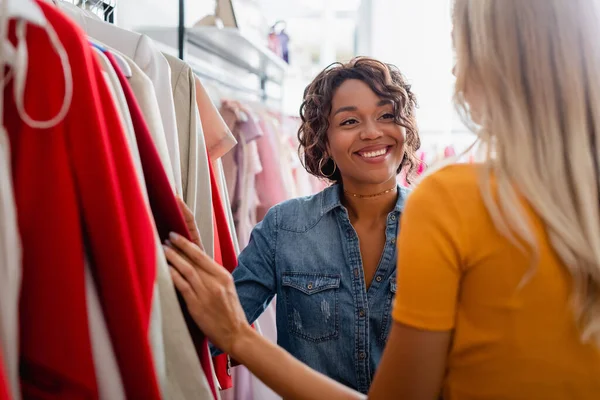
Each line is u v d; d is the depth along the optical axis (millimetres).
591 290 547
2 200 502
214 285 729
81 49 548
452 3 645
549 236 550
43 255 528
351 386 1064
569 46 555
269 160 1864
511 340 567
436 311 579
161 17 2107
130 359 575
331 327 1064
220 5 2000
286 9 3393
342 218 1099
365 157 1067
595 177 548
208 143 1133
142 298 590
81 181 544
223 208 1146
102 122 564
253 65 2555
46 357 525
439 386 613
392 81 1114
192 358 671
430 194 602
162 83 964
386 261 1063
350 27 3389
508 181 570
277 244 1135
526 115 573
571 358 558
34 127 525
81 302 529
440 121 2787
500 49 583
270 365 733
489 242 570
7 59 510
